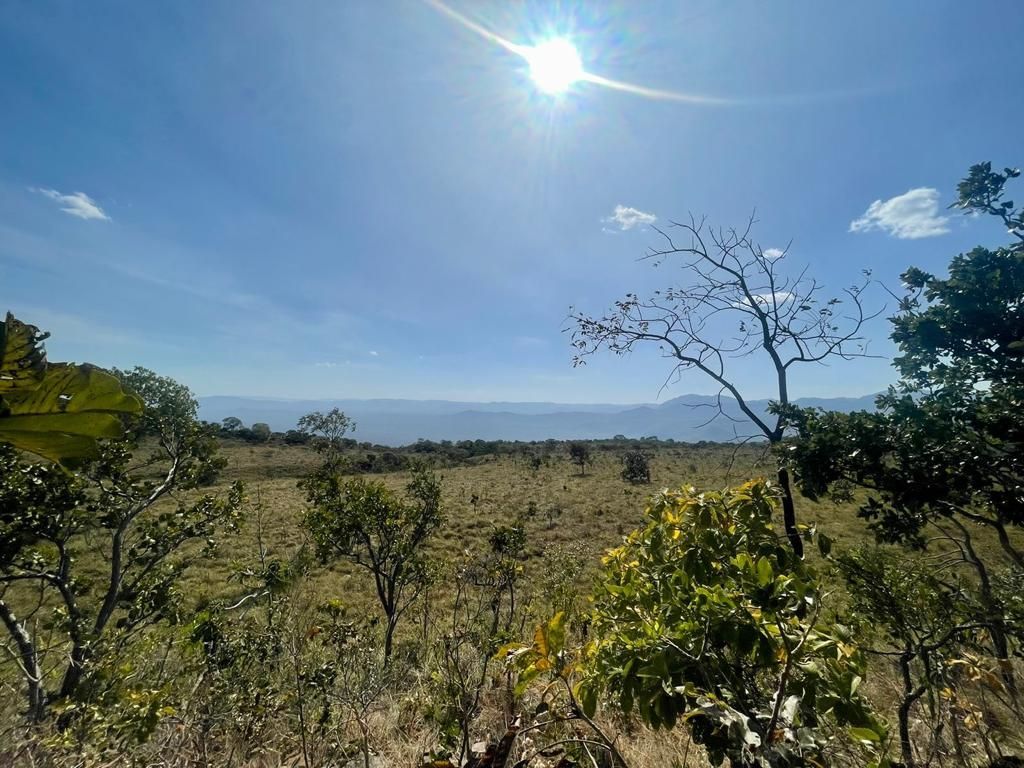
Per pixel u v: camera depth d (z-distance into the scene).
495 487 32.97
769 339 4.69
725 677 1.85
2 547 5.12
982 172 2.96
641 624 2.21
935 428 2.69
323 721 2.92
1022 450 2.48
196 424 7.27
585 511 24.12
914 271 3.30
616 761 2.42
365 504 8.00
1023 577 3.06
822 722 1.79
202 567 12.84
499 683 3.34
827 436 3.07
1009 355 2.84
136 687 3.11
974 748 2.57
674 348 4.90
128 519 6.39
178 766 2.59
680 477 31.53
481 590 5.92
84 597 9.20
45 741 2.49
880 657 3.96
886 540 2.96
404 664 4.39
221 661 3.66
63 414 0.66
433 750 2.62
